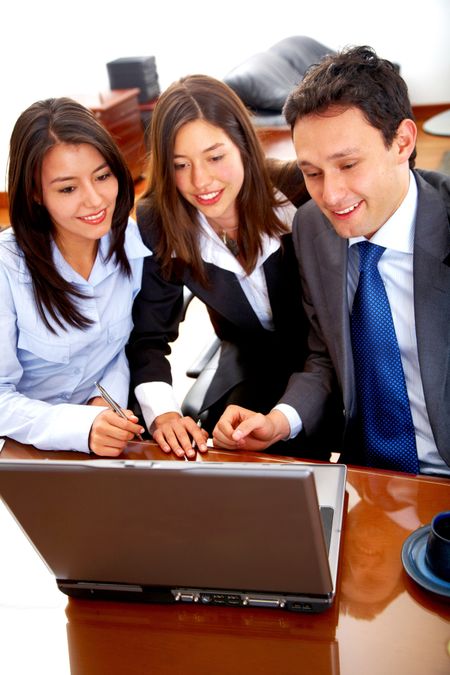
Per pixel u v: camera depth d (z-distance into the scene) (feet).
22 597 3.67
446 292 4.51
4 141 19.92
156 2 20.72
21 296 5.39
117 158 5.21
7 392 5.29
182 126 5.39
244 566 3.23
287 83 15.88
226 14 20.79
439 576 3.29
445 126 15.71
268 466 2.91
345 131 4.07
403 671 2.98
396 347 4.75
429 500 3.88
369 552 3.59
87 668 3.22
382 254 4.72
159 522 3.15
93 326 5.67
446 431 4.65
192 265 6.05
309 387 5.24
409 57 20.42
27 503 3.24
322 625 3.26
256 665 3.12
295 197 6.40
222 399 6.30
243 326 6.56
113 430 4.64
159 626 3.40
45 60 20.13
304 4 20.39
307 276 5.14
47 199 5.10
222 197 5.65
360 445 5.21
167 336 6.40
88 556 3.41
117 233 5.60
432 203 4.55
